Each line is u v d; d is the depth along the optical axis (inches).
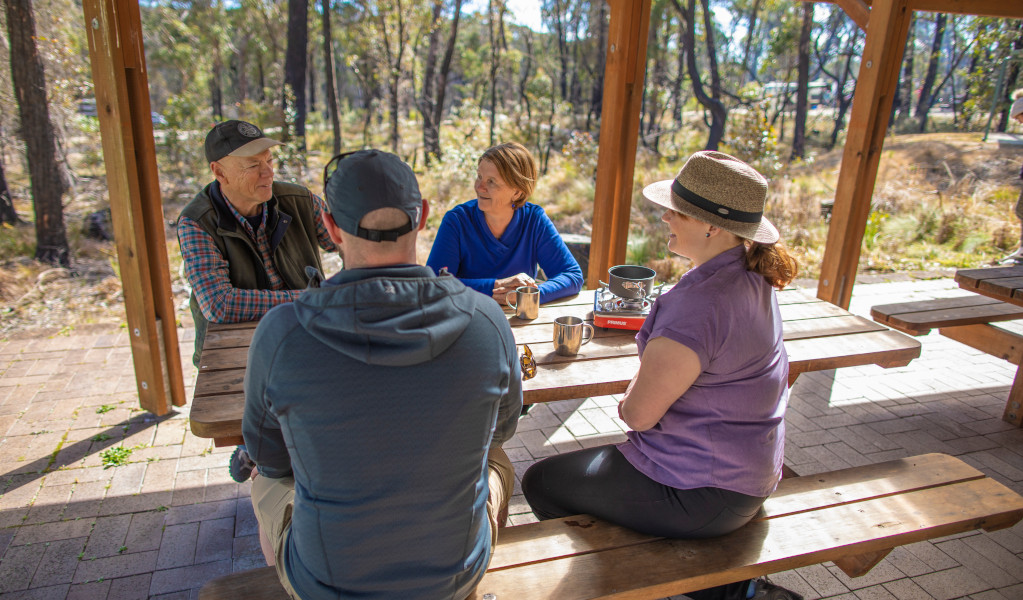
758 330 59.9
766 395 61.9
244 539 98.9
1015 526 107.9
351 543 44.3
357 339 41.1
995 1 148.8
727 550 67.8
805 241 330.6
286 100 471.2
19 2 270.7
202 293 89.0
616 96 137.3
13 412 135.0
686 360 57.5
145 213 124.0
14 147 368.8
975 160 513.3
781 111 624.7
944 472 84.5
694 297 58.6
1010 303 140.1
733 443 61.9
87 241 315.3
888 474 83.9
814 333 96.3
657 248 317.1
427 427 42.9
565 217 385.4
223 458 120.7
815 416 144.8
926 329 135.2
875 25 144.1
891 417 144.9
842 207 157.1
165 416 135.1
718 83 573.0
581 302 106.7
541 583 62.3
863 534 71.1
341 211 43.1
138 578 90.1
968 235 324.5
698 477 63.6
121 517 103.2
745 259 61.2
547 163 511.2
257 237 95.6
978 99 633.6
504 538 68.9
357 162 43.3
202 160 421.1
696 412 62.2
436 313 42.8
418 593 46.8
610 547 67.7
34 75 276.8
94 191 378.0
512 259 113.7
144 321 127.5
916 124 725.9
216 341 84.5
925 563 97.9
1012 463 126.6
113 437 126.4
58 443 123.7
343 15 522.0
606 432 135.4
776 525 72.4
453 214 110.8
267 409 47.4
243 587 59.8
